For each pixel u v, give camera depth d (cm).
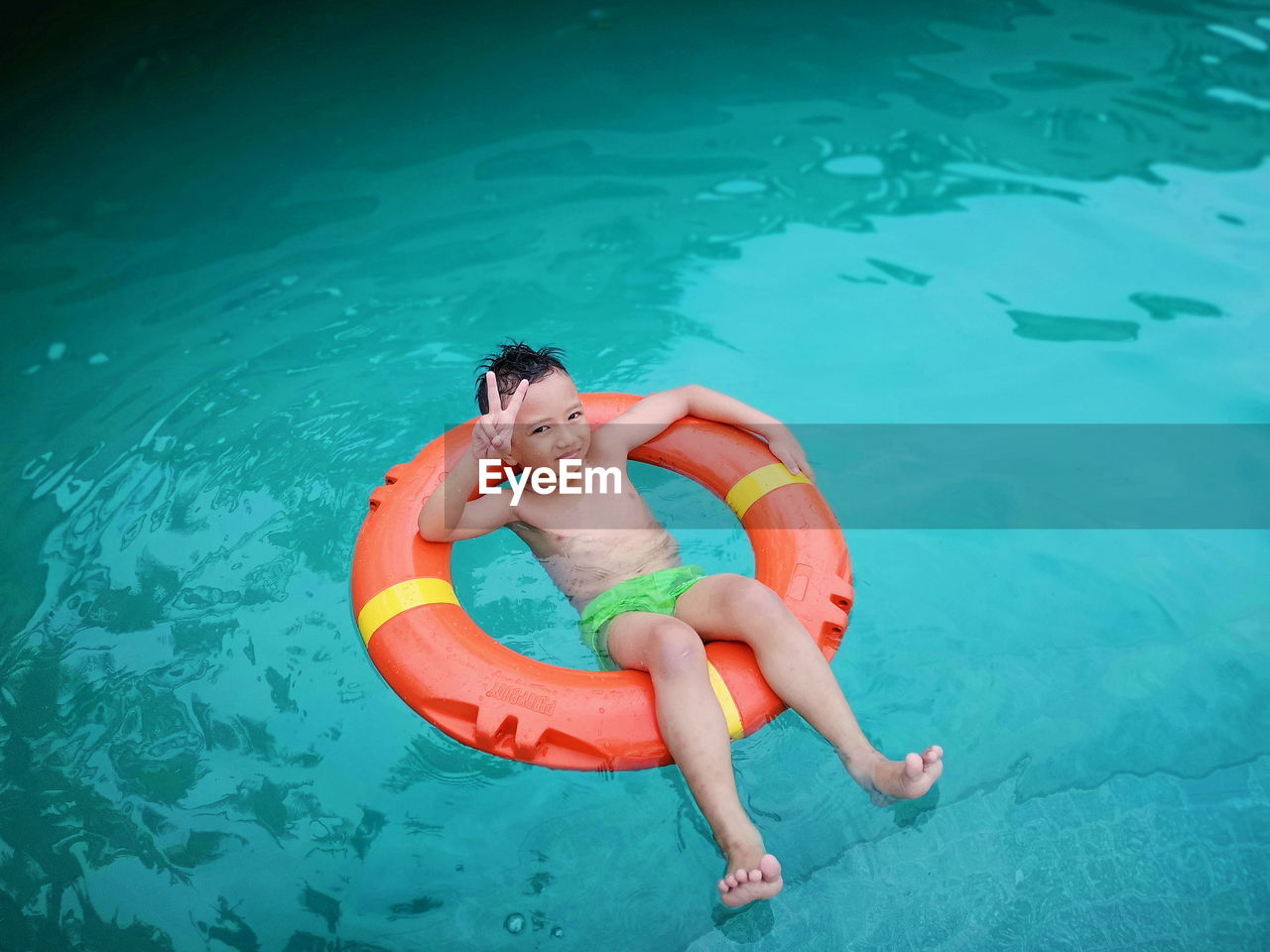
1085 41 534
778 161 457
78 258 423
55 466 332
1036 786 231
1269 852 217
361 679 262
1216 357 362
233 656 269
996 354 367
